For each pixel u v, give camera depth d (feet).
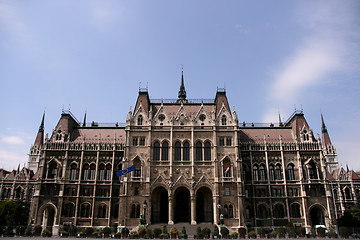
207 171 244.83
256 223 257.75
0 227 204.85
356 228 201.77
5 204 260.42
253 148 280.51
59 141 277.64
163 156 251.19
